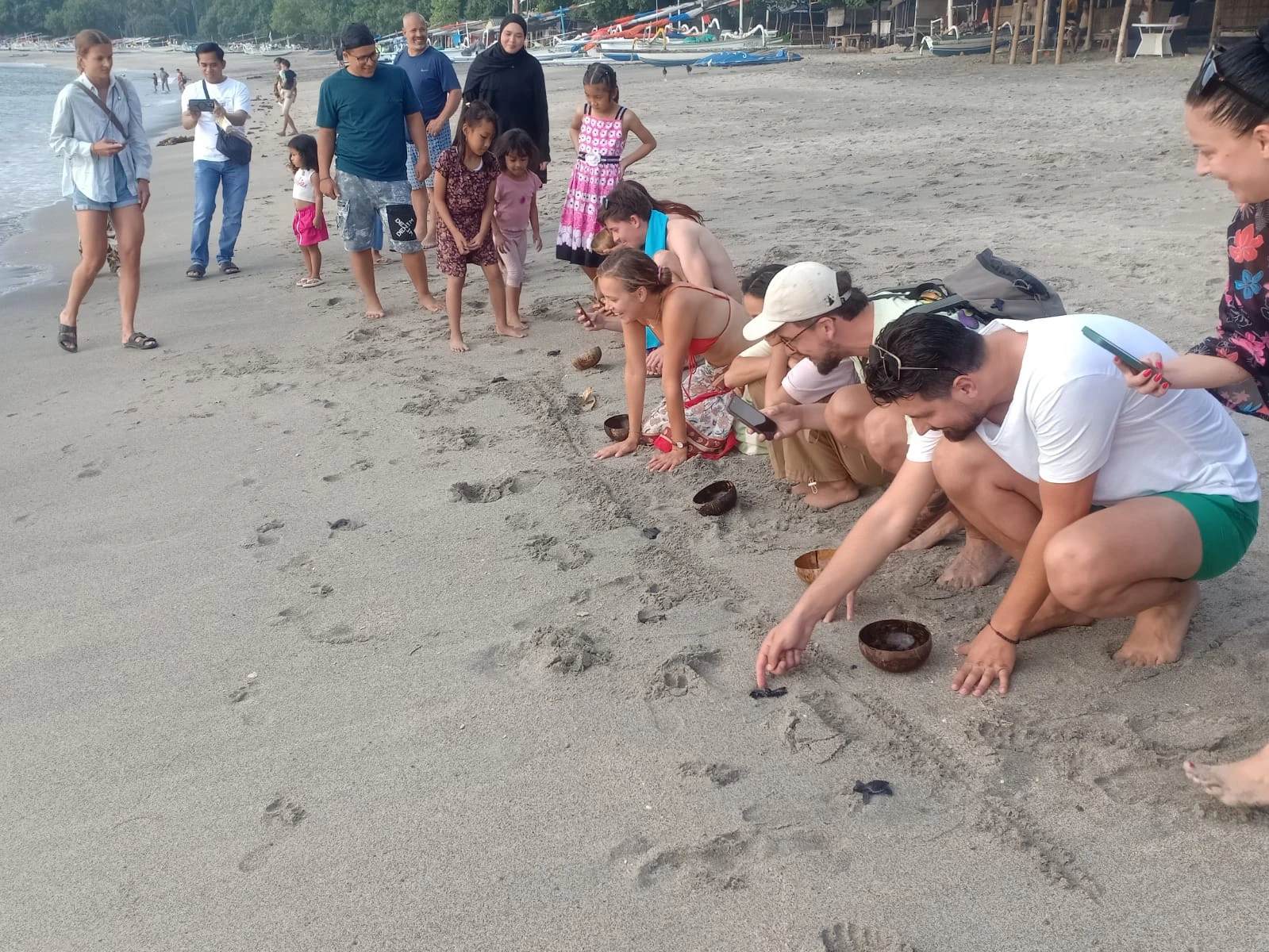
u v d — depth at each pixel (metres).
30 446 5.28
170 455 4.99
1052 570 2.63
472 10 64.19
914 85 23.25
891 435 3.44
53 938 2.28
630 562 3.71
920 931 2.14
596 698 2.96
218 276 8.86
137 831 2.58
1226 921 2.11
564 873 2.35
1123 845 2.31
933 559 3.59
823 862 2.33
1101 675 2.88
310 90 40.56
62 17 158.00
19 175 17.94
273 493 4.47
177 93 53.75
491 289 6.44
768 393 4.04
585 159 6.49
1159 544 2.57
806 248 7.80
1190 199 8.52
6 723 3.04
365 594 3.60
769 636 2.90
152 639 3.43
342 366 6.16
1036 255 7.06
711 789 2.57
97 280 9.13
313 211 7.97
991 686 2.88
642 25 40.31
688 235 4.71
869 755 2.66
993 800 2.47
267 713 2.99
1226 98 2.08
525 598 3.50
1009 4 33.12
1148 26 25.27
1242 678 2.80
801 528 3.88
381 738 2.85
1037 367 2.53
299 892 2.35
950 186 10.18
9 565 4.02
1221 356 2.36
